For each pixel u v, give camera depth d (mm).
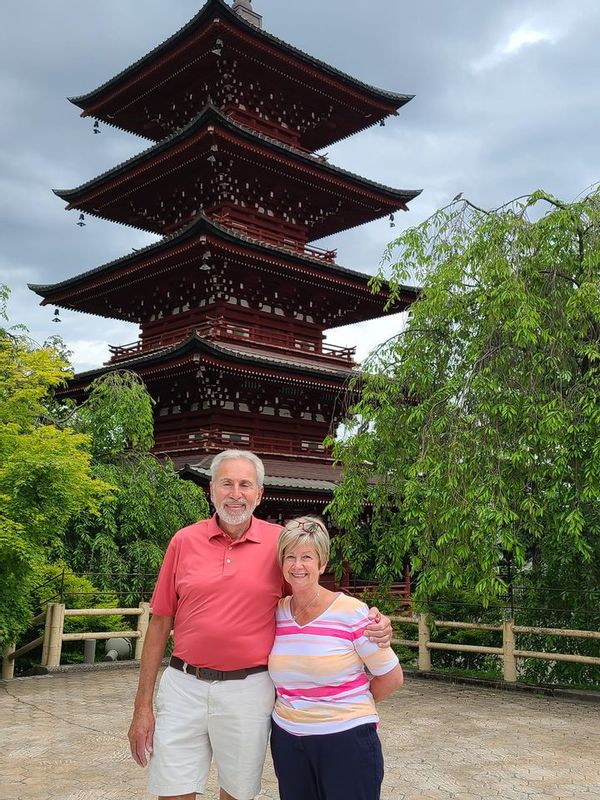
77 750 8414
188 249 25641
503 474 11305
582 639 13203
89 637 14758
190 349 24156
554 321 11633
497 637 15086
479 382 11227
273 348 28219
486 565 10422
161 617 4375
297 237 31094
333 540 14812
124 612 15242
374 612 3967
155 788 4082
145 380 27281
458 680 13758
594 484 10430
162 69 28562
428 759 8172
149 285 29594
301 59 28312
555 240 12000
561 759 8188
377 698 4070
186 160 27344
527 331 10719
